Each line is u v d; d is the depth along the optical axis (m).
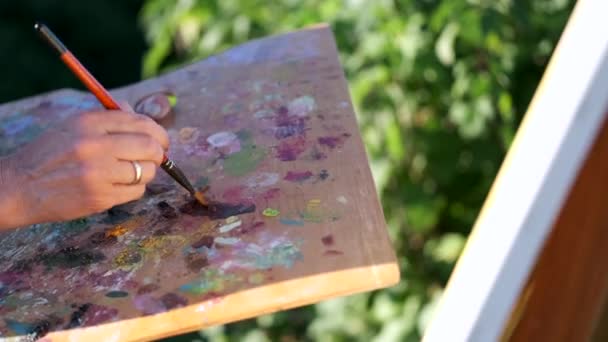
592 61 1.19
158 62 3.48
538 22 2.81
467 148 2.94
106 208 1.45
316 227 1.43
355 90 2.77
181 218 1.51
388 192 2.98
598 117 1.17
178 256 1.43
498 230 1.18
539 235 1.15
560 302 1.38
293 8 3.03
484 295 1.16
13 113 1.95
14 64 4.75
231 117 1.77
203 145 1.69
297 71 1.89
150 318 1.34
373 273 1.33
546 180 1.17
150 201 1.57
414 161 2.96
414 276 3.04
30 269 1.46
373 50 2.78
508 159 1.26
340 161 1.58
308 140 1.66
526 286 1.34
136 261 1.43
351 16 2.83
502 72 2.76
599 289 1.40
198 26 3.16
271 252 1.40
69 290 1.41
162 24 3.38
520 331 1.37
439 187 3.02
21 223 1.44
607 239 1.37
